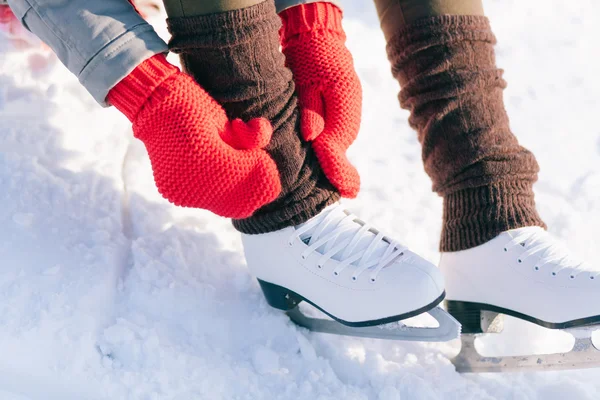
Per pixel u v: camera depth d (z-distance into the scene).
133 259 1.20
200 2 0.94
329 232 1.08
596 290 1.06
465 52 1.13
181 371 1.05
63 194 1.23
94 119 1.40
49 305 1.03
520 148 1.16
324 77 1.07
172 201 0.98
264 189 0.97
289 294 1.14
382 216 1.49
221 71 0.98
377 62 1.89
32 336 0.99
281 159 1.03
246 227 1.11
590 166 1.69
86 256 1.14
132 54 0.93
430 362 1.18
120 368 1.02
